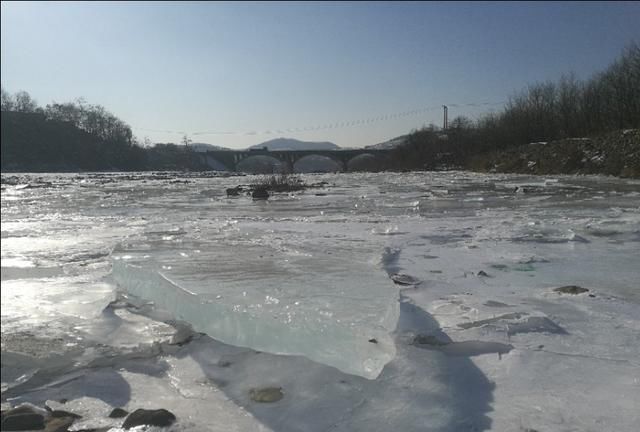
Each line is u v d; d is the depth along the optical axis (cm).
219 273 463
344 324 299
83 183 3812
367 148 9862
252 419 231
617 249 595
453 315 346
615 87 3688
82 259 643
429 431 208
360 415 225
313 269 484
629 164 2403
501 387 241
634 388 235
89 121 9575
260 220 1036
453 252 598
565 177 2628
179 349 324
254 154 9906
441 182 2605
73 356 316
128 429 226
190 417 236
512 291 414
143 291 453
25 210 1552
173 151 11119
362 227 861
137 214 1314
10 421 236
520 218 934
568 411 217
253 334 316
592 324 327
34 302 434
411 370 262
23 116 8588
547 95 4803
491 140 5238
